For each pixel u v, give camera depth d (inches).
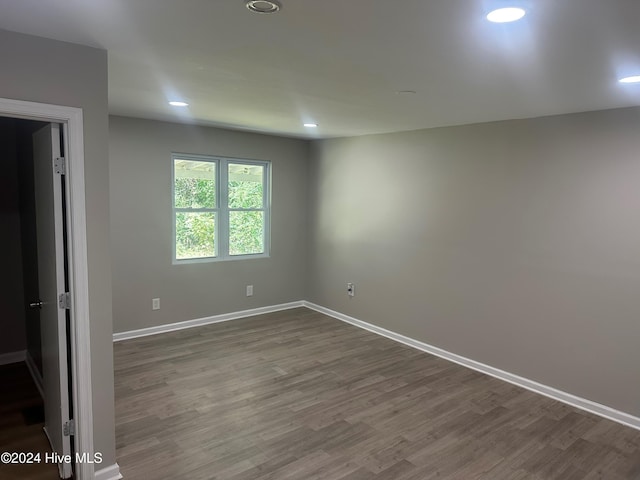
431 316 181.8
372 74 97.5
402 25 68.3
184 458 107.8
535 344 148.3
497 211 156.1
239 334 201.0
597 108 126.4
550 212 141.7
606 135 127.7
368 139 205.5
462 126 165.2
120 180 183.0
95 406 94.0
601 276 131.3
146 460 106.6
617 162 126.0
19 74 79.3
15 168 162.7
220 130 207.8
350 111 143.6
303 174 241.3
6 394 141.6
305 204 244.4
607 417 131.6
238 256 224.1
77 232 88.2
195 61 92.0
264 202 231.9
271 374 158.9
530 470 106.3
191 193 207.0
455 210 169.8
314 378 156.2
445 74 95.7
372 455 110.7
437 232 177.2
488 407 137.1
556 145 138.9
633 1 57.0
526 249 148.6
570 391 140.3
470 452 113.0
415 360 174.7
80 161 87.0
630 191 124.0
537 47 76.5
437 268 178.1
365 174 207.9
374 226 204.8
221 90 118.6
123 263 187.3
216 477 100.9
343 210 221.3
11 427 122.1
